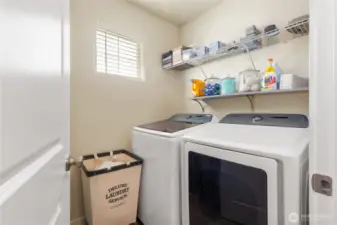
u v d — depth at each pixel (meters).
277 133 1.18
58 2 0.70
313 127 0.52
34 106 0.47
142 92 2.38
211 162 1.20
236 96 1.98
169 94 2.65
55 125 0.65
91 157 1.91
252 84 1.68
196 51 2.14
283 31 1.46
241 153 1.02
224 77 2.12
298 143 0.97
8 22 0.35
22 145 0.40
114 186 1.71
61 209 0.75
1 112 0.32
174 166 1.41
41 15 0.52
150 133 1.67
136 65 2.37
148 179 1.72
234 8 2.04
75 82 1.85
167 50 2.63
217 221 1.20
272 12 1.72
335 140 0.48
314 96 0.52
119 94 2.17
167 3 2.22
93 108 1.98
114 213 1.72
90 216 1.67
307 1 1.51
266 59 1.78
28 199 0.42
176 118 2.36
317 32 0.50
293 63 1.61
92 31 1.95
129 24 2.24
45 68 0.55
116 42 2.17
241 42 1.70
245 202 1.03
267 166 0.91
